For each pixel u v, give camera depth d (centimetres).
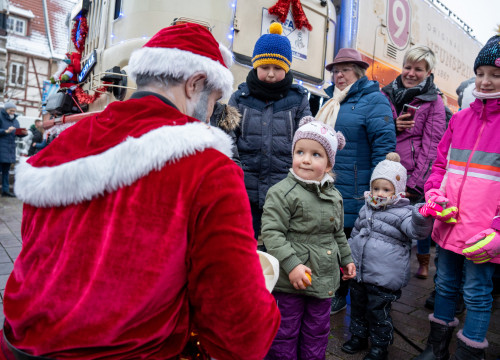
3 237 434
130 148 71
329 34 420
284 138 249
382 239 220
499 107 187
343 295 287
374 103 274
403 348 235
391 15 478
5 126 721
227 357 73
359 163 279
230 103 259
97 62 364
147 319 72
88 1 423
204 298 72
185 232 71
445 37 605
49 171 74
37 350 70
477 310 193
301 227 186
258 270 73
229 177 75
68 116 383
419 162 303
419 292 336
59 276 71
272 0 353
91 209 73
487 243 175
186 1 310
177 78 86
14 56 2458
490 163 190
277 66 242
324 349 191
